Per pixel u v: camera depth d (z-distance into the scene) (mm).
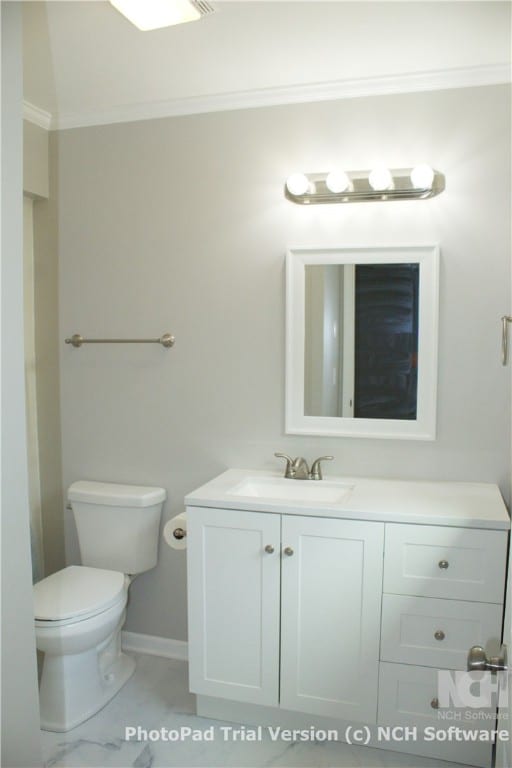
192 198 2504
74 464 2764
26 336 2736
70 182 2660
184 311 2553
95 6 1711
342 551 1951
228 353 2510
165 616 2658
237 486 2260
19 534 989
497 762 1789
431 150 2213
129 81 2262
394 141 2246
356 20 1791
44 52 2016
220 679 2123
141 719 2191
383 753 2002
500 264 2184
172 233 2543
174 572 2631
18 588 989
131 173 2572
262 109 2381
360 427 2361
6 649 964
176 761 1967
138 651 2695
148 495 2512
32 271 2748
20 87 970
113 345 2662
